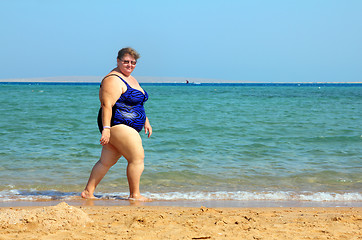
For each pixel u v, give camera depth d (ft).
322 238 12.28
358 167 27.76
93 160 29.14
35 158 29.40
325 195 20.83
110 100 18.83
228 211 16.46
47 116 57.57
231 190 21.91
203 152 32.89
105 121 18.83
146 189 22.08
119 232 12.60
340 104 101.14
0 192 20.72
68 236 12.07
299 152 33.30
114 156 20.10
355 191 21.89
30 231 12.47
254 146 35.94
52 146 34.19
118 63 19.57
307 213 16.26
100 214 15.30
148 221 13.96
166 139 39.04
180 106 87.10
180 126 48.93
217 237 12.24
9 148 32.99
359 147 35.65
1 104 82.69
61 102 93.35
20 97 118.11
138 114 19.56
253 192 21.43
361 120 58.65
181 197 20.22
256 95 165.17
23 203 18.40
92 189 20.04
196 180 24.12
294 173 26.02
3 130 42.98
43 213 13.25
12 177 24.11
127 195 20.63
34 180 23.53
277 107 88.12
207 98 131.34
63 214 13.41
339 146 36.19
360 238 12.33
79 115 59.93
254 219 14.60
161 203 18.84
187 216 14.94
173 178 24.52
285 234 12.66
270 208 17.44
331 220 14.79
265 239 12.08
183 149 34.09
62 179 23.88
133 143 19.25
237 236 12.37
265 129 47.57
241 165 28.30
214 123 52.90
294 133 44.32
